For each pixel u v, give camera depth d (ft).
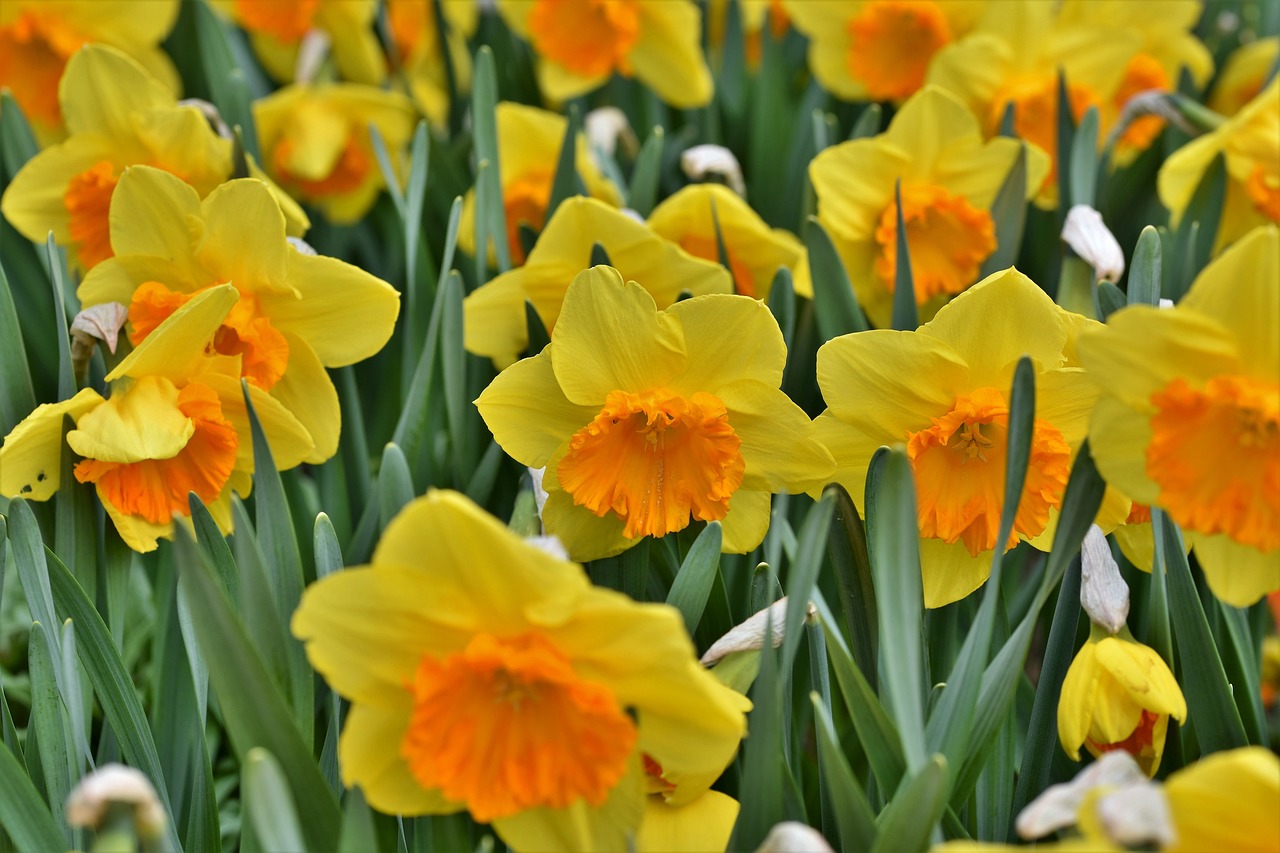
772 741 3.88
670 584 4.14
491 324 4.35
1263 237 3.79
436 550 3.76
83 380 4.16
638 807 3.84
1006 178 4.49
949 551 4.08
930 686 4.12
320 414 4.20
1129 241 4.77
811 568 3.85
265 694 3.84
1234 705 4.02
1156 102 4.60
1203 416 3.84
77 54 4.36
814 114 4.72
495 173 4.50
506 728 3.82
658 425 4.07
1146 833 3.67
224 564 4.02
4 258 4.62
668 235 4.49
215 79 4.90
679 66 5.02
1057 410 4.01
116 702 4.04
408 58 5.90
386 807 3.82
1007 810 4.10
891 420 4.05
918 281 4.48
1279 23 6.22
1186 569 4.01
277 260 4.12
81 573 4.11
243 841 3.94
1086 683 4.02
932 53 4.89
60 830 3.92
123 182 4.11
